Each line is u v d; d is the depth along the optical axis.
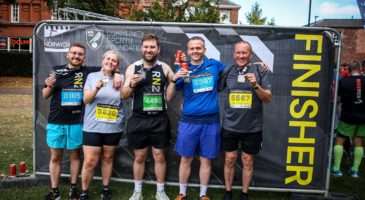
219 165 4.81
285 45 4.56
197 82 4.12
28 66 27.16
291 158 4.71
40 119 4.92
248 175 4.34
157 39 4.13
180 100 4.73
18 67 27.08
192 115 4.14
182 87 4.22
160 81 4.13
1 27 27.52
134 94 4.16
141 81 4.08
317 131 4.64
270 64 4.59
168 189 4.92
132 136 4.20
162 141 4.20
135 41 4.71
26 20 32.97
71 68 4.21
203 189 4.35
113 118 4.12
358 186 5.29
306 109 4.62
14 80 24.27
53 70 4.20
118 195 4.60
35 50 4.84
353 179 5.61
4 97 14.95
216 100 4.20
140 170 4.34
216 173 4.82
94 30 4.75
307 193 4.77
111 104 4.11
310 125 4.64
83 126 4.16
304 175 4.72
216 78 4.18
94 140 4.09
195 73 4.14
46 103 4.90
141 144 4.21
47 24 4.79
